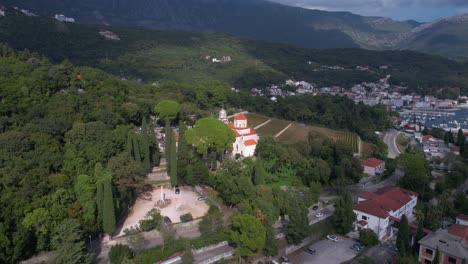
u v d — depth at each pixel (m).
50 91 145.50
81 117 134.25
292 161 159.88
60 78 153.12
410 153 179.12
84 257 79.94
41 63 166.75
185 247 93.94
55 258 77.69
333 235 120.69
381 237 120.06
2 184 87.44
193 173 125.44
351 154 177.62
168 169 134.62
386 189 145.00
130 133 132.75
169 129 141.25
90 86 165.75
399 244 108.12
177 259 91.69
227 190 115.12
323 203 142.12
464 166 181.88
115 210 99.75
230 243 104.38
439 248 99.75
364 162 184.75
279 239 112.25
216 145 143.12
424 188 157.75
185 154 131.12
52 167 104.75
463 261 91.81
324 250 112.56
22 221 82.25
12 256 78.31
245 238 93.12
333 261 106.56
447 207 139.00
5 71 138.88
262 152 163.00
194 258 95.56
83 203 93.31
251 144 166.62
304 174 156.00
